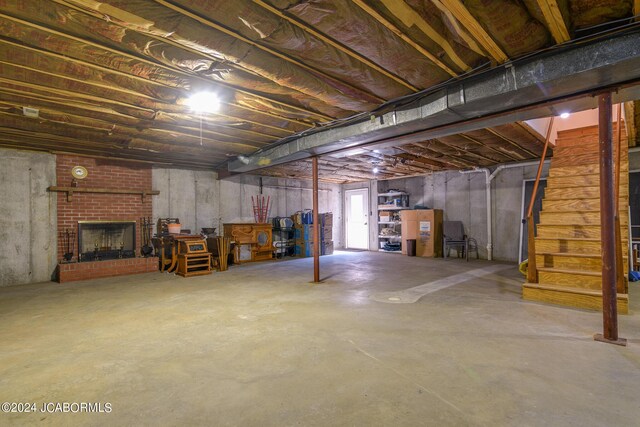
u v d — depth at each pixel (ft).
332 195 35.06
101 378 7.23
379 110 11.43
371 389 6.67
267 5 6.24
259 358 8.14
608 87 8.36
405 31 7.02
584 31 7.22
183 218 23.86
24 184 17.90
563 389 6.56
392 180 32.50
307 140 14.98
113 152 18.88
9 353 8.53
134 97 10.60
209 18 6.63
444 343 8.90
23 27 6.88
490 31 6.97
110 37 7.23
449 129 11.50
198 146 17.46
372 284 16.49
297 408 6.07
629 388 6.57
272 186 29.50
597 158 15.05
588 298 11.73
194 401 6.33
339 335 9.58
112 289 15.80
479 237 25.90
